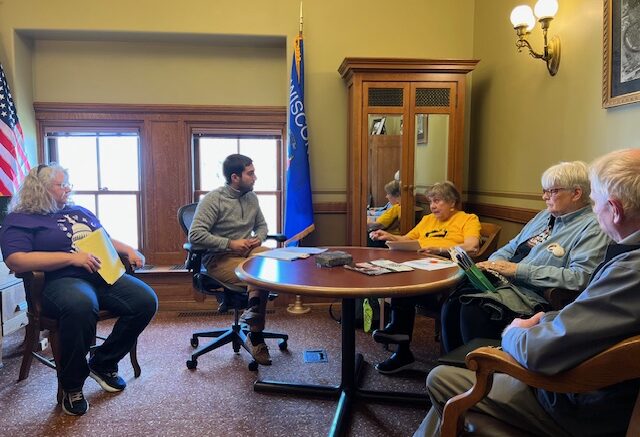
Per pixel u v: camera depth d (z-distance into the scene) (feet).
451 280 5.89
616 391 3.32
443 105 10.86
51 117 12.54
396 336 8.06
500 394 3.95
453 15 12.25
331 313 11.50
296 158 11.78
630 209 3.43
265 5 11.91
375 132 10.87
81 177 13.01
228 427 6.43
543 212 7.62
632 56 6.68
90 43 12.48
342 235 12.61
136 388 7.61
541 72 9.21
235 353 9.17
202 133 13.01
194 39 12.33
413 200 11.02
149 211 12.98
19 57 11.76
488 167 11.59
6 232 7.24
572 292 6.11
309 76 12.17
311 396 7.33
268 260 7.29
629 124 6.89
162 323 11.08
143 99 12.73
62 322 6.77
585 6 7.86
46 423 6.51
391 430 6.39
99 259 7.59
